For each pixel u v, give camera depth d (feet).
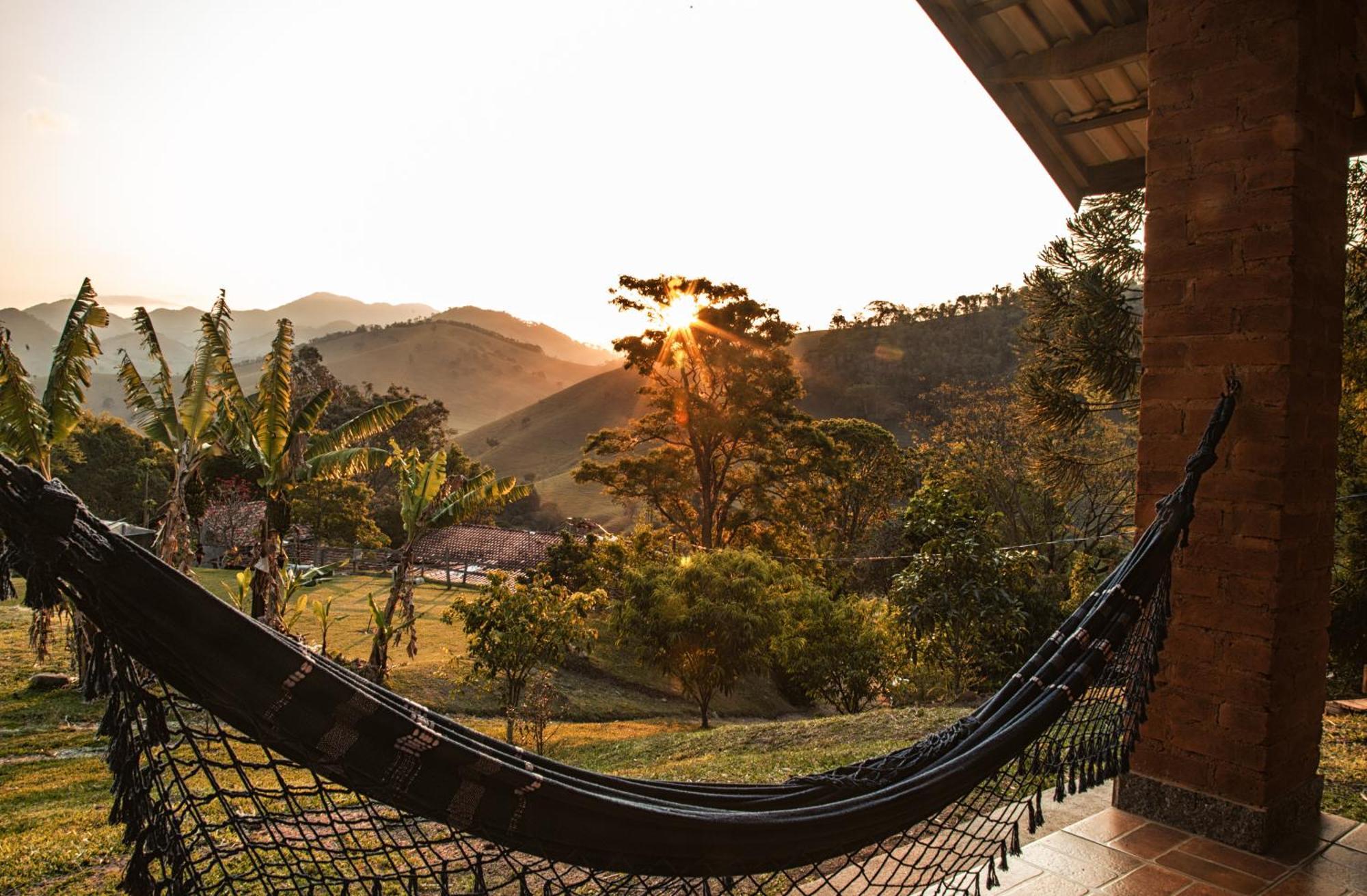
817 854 6.32
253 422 49.34
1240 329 12.87
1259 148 12.69
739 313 105.60
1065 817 13.60
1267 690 12.55
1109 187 21.54
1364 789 16.07
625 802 5.16
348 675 4.69
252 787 4.35
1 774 32.04
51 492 3.59
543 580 49.06
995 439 81.35
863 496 120.47
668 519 112.06
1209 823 12.95
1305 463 13.00
